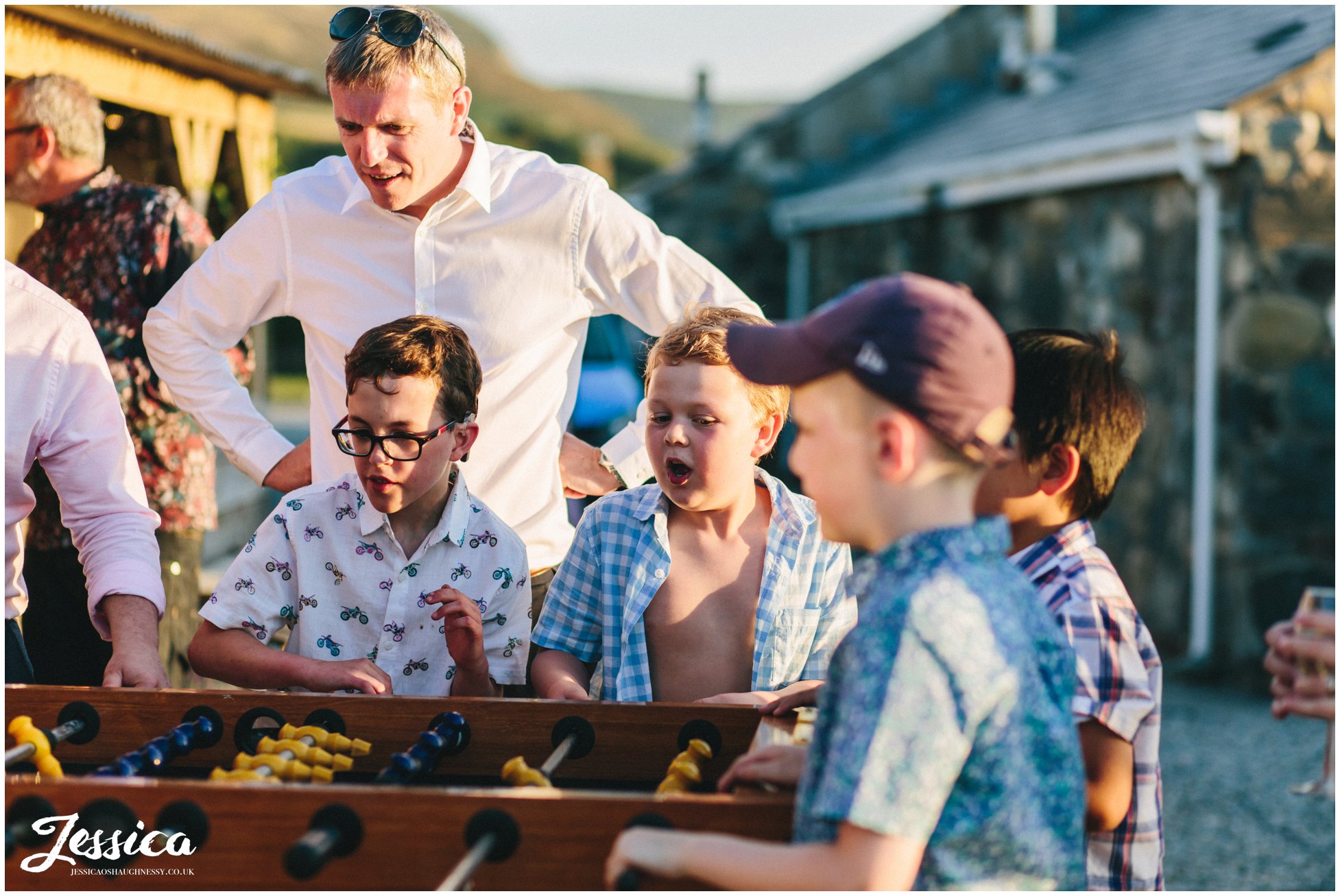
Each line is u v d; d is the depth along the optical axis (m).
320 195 2.82
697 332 2.29
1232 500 6.66
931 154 10.42
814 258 12.34
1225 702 6.26
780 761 1.61
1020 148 8.24
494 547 2.39
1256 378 6.58
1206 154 6.60
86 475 2.38
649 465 3.02
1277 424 6.57
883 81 13.12
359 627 2.33
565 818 1.51
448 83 2.59
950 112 12.84
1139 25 11.07
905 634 1.36
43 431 2.33
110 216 3.67
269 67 5.68
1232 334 6.65
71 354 2.36
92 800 1.51
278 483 2.97
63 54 4.31
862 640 1.39
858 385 1.41
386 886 1.50
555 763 1.80
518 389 2.84
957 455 1.42
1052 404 1.83
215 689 2.05
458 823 1.50
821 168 13.05
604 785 1.93
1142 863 1.77
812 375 1.44
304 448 2.97
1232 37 8.24
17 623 2.37
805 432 1.47
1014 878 1.41
